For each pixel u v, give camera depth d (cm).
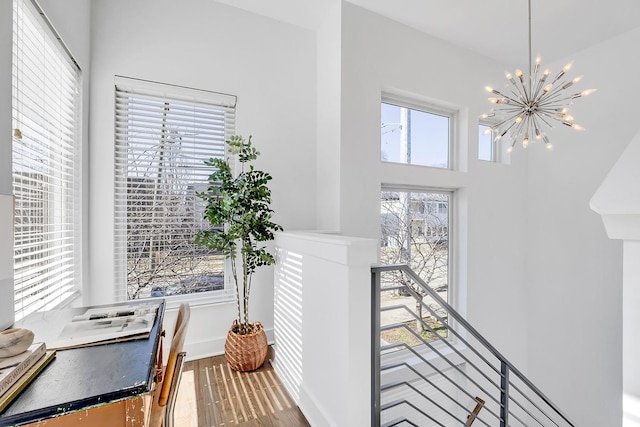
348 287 142
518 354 350
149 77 229
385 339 287
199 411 181
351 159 250
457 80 306
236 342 221
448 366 291
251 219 214
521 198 355
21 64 138
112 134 219
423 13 261
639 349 85
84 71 202
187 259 245
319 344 168
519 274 353
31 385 82
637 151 100
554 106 336
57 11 160
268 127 270
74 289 196
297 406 187
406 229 304
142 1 228
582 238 317
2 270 90
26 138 144
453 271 326
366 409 146
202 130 248
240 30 260
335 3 250
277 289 237
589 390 309
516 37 294
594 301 308
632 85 285
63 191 185
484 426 313
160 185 235
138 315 132
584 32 288
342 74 245
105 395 79
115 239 222
